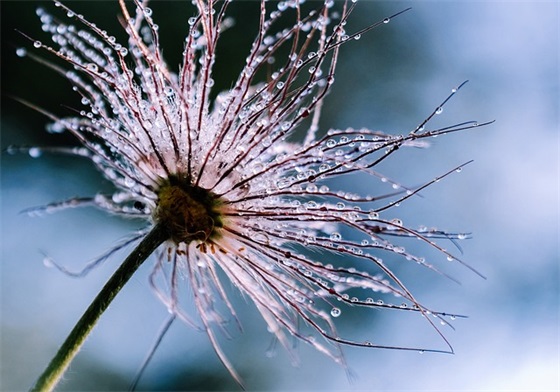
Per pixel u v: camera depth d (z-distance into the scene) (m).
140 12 0.20
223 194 0.19
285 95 0.20
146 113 0.19
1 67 0.36
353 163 0.19
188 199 0.19
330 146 0.19
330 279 0.20
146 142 0.19
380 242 0.20
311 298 0.20
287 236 0.20
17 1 0.36
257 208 0.19
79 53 0.23
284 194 0.19
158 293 0.20
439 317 0.20
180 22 0.35
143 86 0.20
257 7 0.36
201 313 0.20
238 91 0.19
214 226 0.19
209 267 0.20
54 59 0.36
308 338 0.20
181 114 0.19
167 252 0.20
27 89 0.36
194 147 0.19
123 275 0.19
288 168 0.19
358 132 0.19
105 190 0.34
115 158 0.20
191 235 0.19
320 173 0.19
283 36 0.20
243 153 0.19
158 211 0.19
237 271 0.20
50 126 0.19
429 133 0.19
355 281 0.20
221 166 0.19
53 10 0.36
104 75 0.19
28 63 0.36
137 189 0.20
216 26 0.20
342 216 0.19
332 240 0.19
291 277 0.20
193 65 0.20
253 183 0.19
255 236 0.20
